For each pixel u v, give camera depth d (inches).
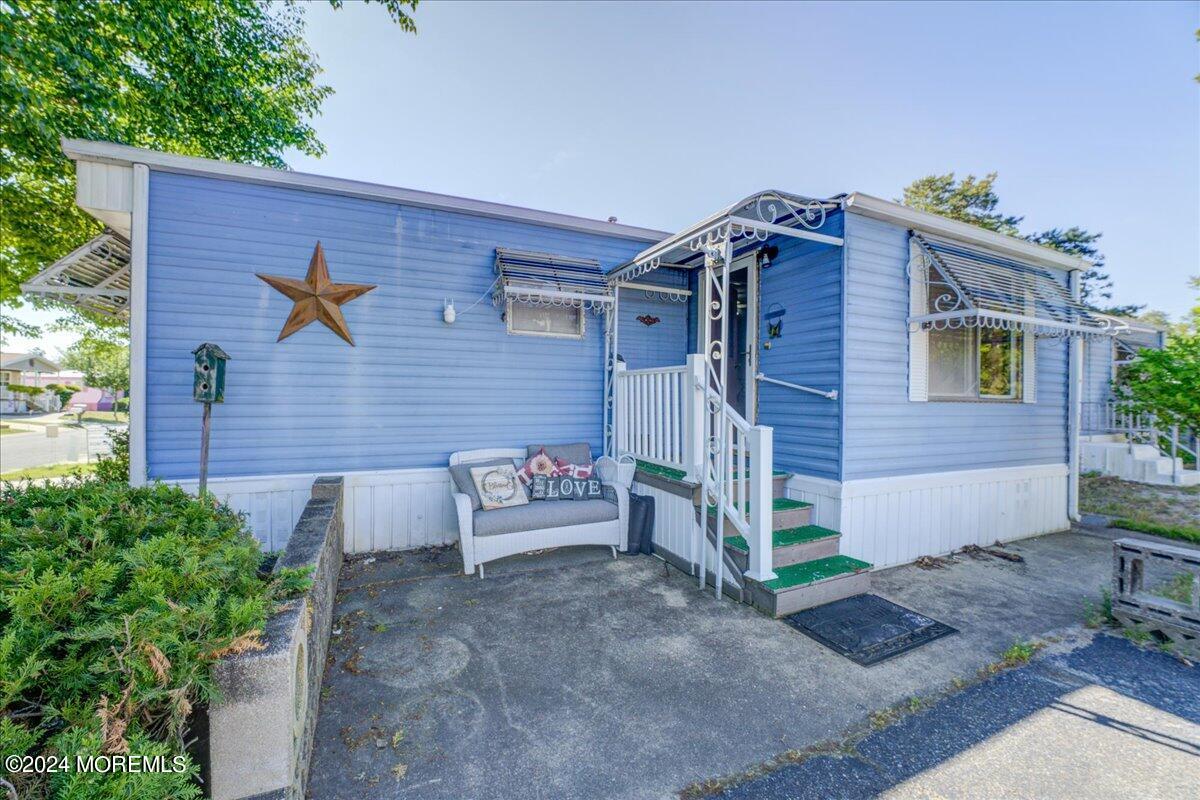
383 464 181.5
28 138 227.1
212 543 74.0
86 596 51.4
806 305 176.4
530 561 172.6
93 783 36.3
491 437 197.0
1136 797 71.5
